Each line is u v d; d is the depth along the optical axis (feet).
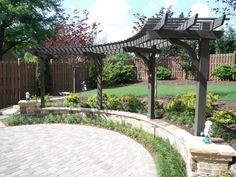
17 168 19.89
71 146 25.32
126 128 30.42
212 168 15.75
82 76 67.41
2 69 46.11
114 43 33.27
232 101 34.06
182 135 20.51
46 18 84.64
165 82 61.67
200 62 19.04
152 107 28.99
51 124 35.04
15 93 49.47
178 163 18.95
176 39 18.90
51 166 20.34
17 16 77.71
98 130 31.73
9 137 28.58
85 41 52.90
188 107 27.43
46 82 57.72
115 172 19.31
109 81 67.72
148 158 22.16
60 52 38.14
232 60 62.90
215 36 18.60
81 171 19.44
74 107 38.47
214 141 17.94
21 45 89.56
